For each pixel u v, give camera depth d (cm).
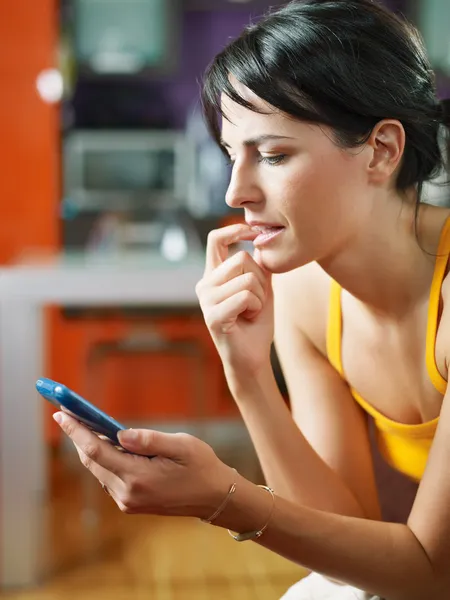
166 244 399
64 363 425
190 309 404
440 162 102
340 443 121
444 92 491
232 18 564
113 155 484
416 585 96
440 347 101
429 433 109
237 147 94
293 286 122
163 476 85
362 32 91
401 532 97
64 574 272
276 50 88
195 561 283
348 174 92
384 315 106
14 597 254
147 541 303
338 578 97
